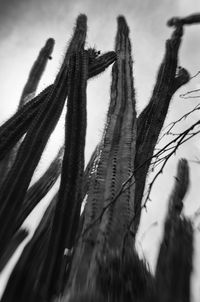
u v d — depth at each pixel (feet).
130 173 27.40
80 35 48.08
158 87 42.52
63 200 25.09
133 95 37.06
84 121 30.42
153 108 39.14
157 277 16.58
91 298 15.47
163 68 45.39
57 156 41.06
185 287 16.07
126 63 43.19
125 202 24.73
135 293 15.16
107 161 28.63
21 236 32.99
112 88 38.91
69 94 33.01
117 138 31.07
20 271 23.47
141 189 27.71
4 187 26.43
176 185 27.02
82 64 37.14
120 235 22.12
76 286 17.33
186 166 29.19
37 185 37.11
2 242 23.91
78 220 24.82
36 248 26.25
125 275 15.84
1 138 33.78
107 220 23.04
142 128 36.37
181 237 18.31
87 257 20.54
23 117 35.88
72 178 26.27
